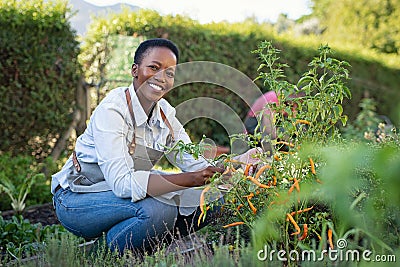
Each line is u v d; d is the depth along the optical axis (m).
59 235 3.73
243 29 7.89
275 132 2.39
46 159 5.95
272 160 2.28
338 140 2.45
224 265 2.12
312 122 2.35
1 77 5.66
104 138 2.70
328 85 2.35
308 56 8.38
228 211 2.71
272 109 2.37
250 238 2.54
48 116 5.98
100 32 6.60
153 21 6.87
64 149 6.24
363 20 15.59
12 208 5.20
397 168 1.39
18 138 5.89
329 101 2.35
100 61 6.57
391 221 2.25
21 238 3.77
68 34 6.02
